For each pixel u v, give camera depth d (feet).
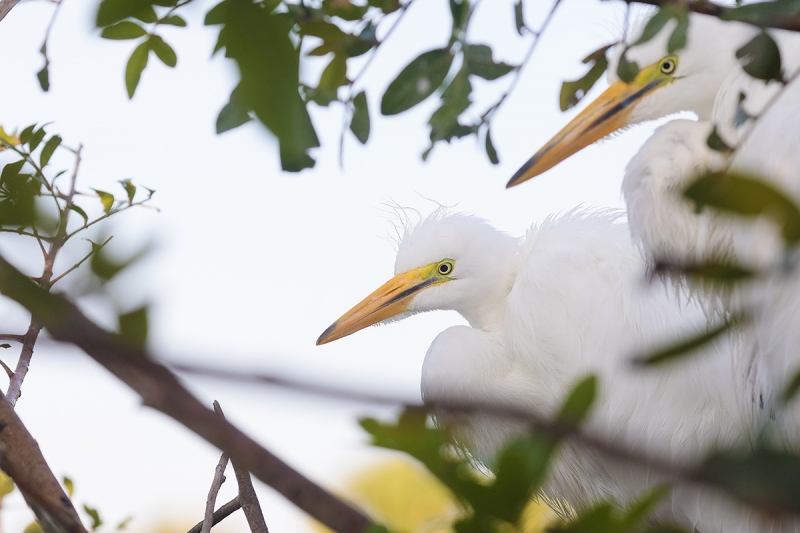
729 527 25.66
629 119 26.78
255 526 19.67
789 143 20.24
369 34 16.37
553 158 27.22
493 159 17.66
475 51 16.10
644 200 23.79
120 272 6.56
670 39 12.96
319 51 16.65
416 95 16.15
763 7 12.16
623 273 29.76
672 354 7.70
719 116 22.29
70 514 10.98
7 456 11.24
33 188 8.15
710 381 27.02
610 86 27.22
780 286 17.38
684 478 6.00
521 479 7.89
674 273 8.04
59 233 8.07
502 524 8.05
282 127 6.44
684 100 26.20
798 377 8.10
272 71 6.42
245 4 6.39
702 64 25.66
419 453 7.98
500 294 34.06
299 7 15.51
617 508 8.62
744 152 21.12
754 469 5.97
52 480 11.85
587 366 29.86
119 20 7.05
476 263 33.60
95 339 5.29
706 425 27.76
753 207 6.77
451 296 33.91
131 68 13.61
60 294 5.51
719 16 12.19
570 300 30.25
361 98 17.61
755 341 21.16
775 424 13.69
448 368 32.35
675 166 23.30
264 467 6.18
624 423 28.96
